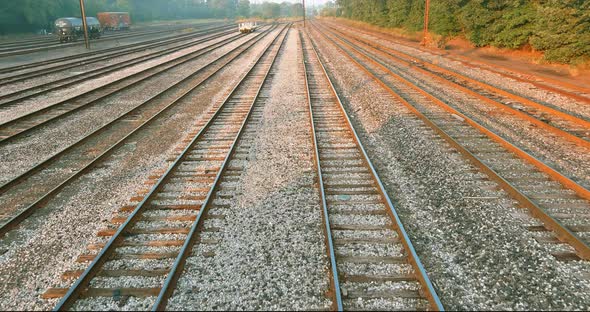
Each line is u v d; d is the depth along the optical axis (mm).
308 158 8672
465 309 4305
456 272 4875
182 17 149500
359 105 13359
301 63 24062
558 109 12039
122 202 6828
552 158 8320
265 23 101250
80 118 12266
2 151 9430
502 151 8711
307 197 6852
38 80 19188
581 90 14125
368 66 21953
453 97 14094
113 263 5148
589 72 17750
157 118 12125
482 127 9984
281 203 6652
